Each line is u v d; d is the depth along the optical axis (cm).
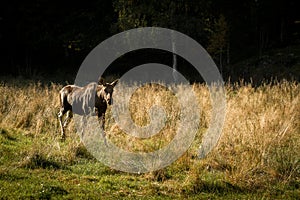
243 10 3109
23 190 644
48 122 1138
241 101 1298
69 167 788
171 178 758
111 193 670
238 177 725
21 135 998
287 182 733
